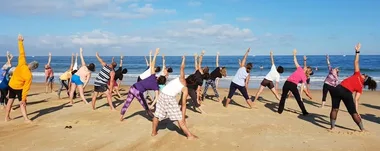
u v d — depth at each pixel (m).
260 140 6.80
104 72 9.84
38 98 12.86
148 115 9.21
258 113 9.84
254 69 41.47
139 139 6.75
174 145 6.37
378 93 15.65
